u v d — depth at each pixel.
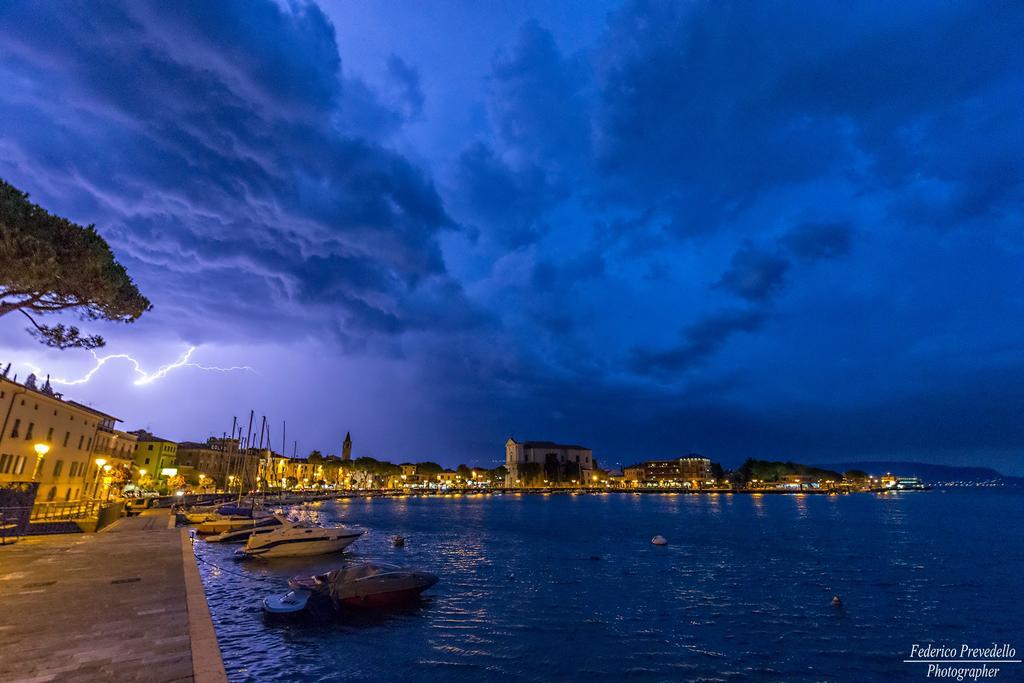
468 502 149.00
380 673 15.51
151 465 96.62
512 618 21.81
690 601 25.50
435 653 17.33
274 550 33.09
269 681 14.64
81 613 12.45
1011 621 22.45
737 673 16.52
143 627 11.35
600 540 52.22
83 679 8.53
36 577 16.70
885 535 57.69
